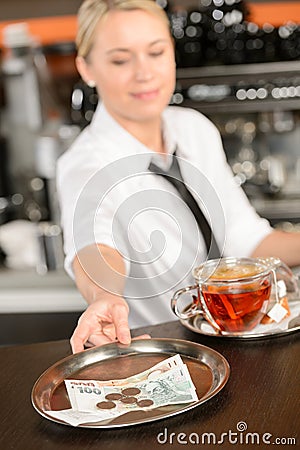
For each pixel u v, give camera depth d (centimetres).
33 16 343
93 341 138
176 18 305
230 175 213
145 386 120
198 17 304
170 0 320
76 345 134
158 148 198
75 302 280
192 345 129
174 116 207
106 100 186
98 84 186
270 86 308
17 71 355
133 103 182
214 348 133
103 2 177
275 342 133
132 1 176
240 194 212
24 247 307
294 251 193
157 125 194
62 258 296
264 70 307
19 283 289
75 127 334
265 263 140
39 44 353
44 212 339
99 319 139
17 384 126
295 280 153
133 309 172
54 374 125
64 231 175
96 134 188
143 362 128
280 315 140
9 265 308
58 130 350
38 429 111
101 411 112
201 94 310
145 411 111
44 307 282
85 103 317
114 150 184
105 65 180
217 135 214
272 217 318
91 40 181
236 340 135
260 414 110
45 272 296
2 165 368
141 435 106
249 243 200
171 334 141
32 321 284
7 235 307
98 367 128
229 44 304
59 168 188
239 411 111
